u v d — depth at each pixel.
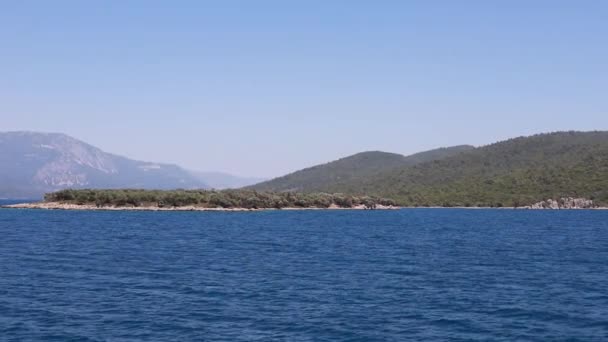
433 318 38.47
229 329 35.28
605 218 190.62
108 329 35.12
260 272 58.44
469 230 129.38
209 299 43.97
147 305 41.66
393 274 57.81
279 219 173.88
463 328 36.06
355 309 40.91
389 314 39.47
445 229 132.88
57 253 74.06
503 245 91.56
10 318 37.53
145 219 160.88
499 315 39.44
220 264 64.50
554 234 117.00
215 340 33.03
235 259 69.56
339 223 155.88
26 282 50.88
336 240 100.31
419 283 52.28
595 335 34.72
